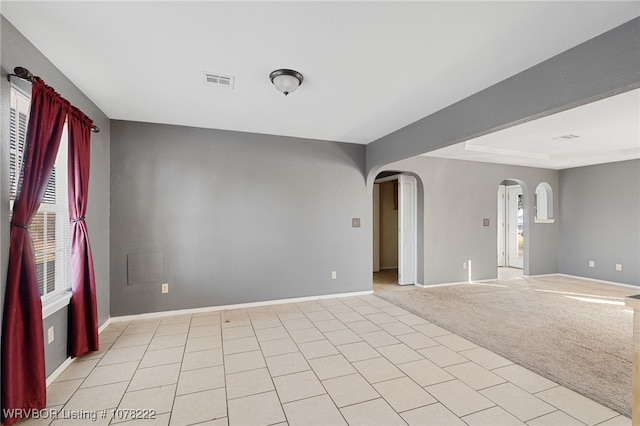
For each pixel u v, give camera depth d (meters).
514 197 7.91
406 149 3.81
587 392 2.16
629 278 5.55
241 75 2.50
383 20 1.80
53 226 2.43
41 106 1.94
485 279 5.91
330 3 1.66
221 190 3.97
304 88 2.73
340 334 3.19
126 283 3.57
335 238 4.59
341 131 4.09
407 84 2.64
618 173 5.75
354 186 4.72
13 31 1.83
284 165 4.30
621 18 1.75
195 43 2.04
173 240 3.75
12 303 1.76
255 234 4.13
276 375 2.38
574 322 3.57
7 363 1.72
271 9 1.70
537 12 1.71
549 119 3.41
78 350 2.53
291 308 4.05
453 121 3.08
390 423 1.85
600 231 5.99
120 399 2.07
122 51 2.13
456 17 1.76
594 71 1.93
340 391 2.17
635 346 1.36
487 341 3.01
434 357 2.68
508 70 2.39
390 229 7.32
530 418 1.89
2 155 1.75
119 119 3.56
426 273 5.39
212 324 3.44
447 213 5.58
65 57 2.21
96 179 3.13
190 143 3.84
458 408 1.99
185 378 2.33
